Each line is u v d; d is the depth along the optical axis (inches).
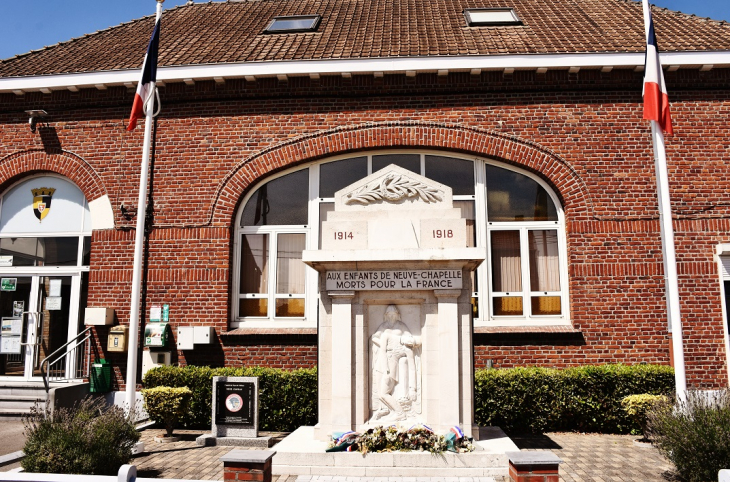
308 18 581.3
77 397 418.0
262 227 474.0
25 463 265.4
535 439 363.3
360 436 281.7
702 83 462.9
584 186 451.5
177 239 464.4
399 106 471.5
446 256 289.4
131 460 309.6
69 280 488.4
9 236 496.1
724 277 436.5
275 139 474.6
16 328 486.0
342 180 475.8
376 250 292.2
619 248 442.3
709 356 427.5
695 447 257.9
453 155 470.9
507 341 434.3
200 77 473.4
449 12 583.8
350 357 293.9
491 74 470.3
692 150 454.6
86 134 490.6
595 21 545.0
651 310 434.0
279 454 276.8
